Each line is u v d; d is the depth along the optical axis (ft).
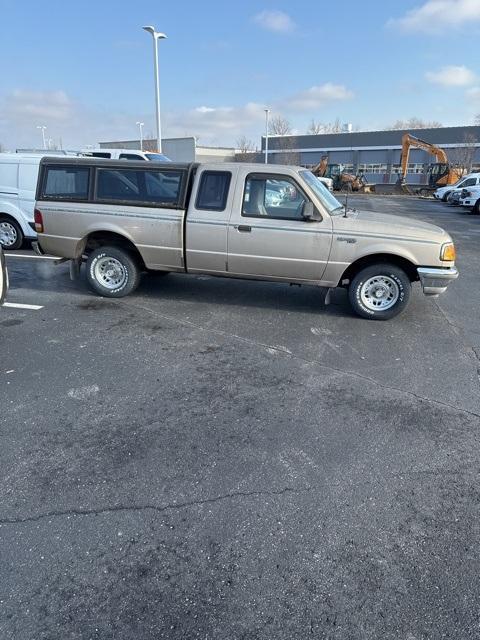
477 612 6.77
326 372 14.49
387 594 7.04
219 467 9.86
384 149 187.93
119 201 20.08
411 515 8.64
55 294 22.26
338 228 18.16
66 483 9.28
